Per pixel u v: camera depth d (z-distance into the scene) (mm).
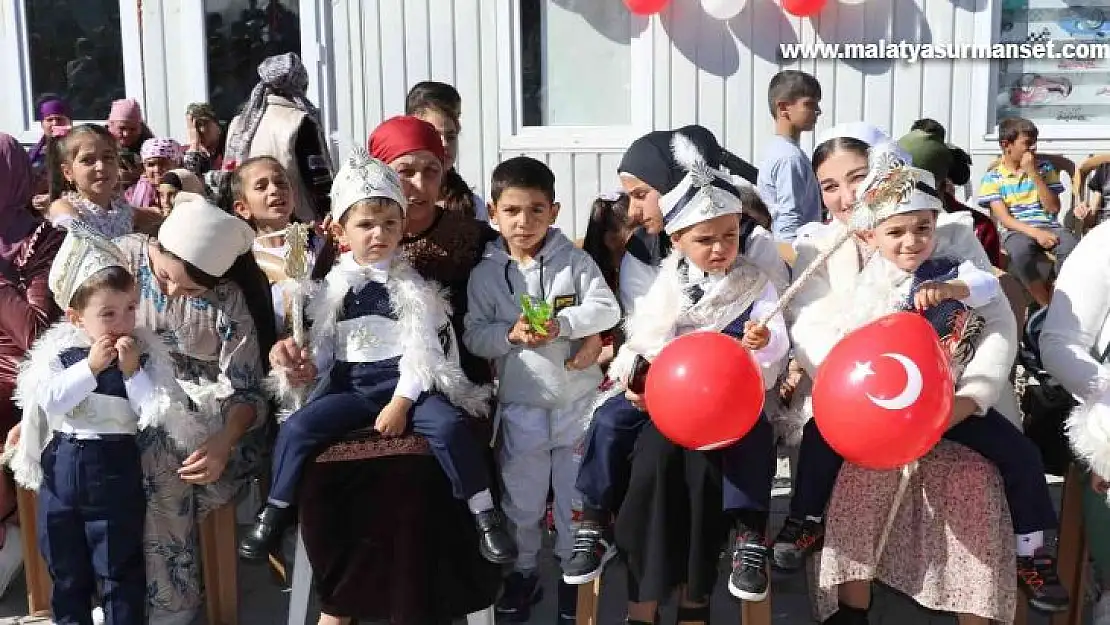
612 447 3371
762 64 7629
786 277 3621
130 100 7344
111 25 8250
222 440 3531
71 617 3564
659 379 3090
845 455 3010
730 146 7754
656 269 3855
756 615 3369
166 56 8203
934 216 3336
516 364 3740
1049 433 3768
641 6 7367
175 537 3623
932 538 3270
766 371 3381
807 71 7621
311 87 8016
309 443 3340
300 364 3443
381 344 3473
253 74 8203
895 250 3291
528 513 3820
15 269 4301
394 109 7941
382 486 3330
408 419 3408
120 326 3447
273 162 4391
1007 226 7238
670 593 3314
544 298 3705
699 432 3033
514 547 3334
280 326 3926
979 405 3256
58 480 3486
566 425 3758
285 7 8039
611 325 3686
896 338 2939
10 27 8242
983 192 7449
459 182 4156
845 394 2924
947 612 3516
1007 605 3211
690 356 3049
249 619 3994
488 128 7918
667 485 3291
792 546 3350
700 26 7629
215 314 3682
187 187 5465
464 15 7801
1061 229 7215
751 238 3564
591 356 3695
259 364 3736
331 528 3324
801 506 3395
